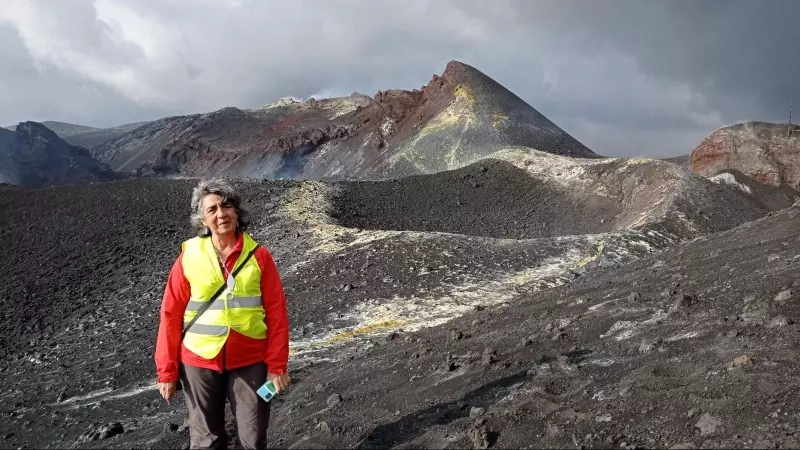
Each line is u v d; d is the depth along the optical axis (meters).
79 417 10.78
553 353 6.68
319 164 187.50
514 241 24.77
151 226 33.91
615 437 4.29
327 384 8.25
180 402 10.59
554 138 127.25
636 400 4.79
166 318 4.47
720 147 64.38
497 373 6.45
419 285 20.28
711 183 44.62
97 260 29.42
